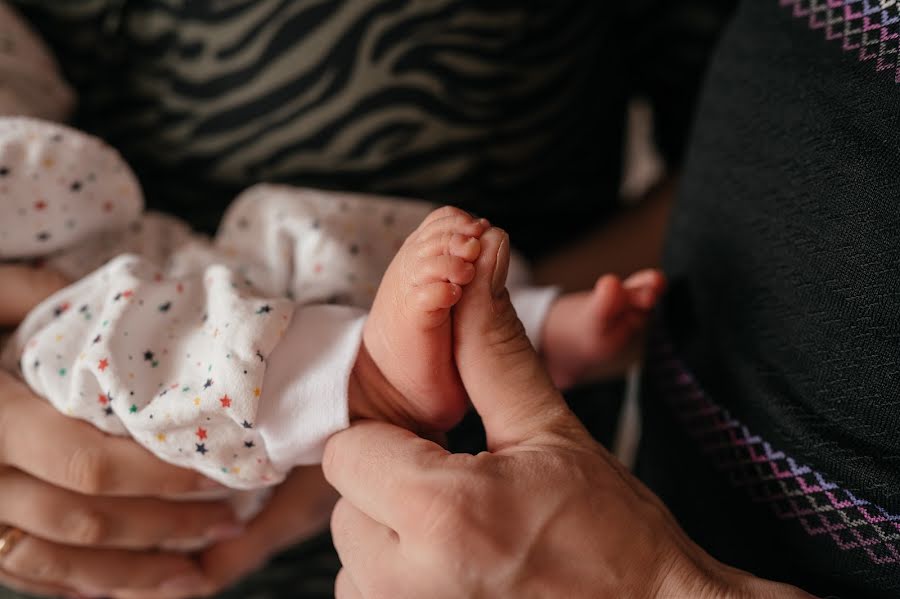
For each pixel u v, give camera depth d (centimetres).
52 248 65
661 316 60
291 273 67
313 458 51
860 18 42
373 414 50
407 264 45
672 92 85
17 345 58
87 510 56
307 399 49
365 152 73
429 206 74
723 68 56
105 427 54
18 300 62
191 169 78
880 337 39
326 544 83
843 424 40
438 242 44
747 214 49
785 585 38
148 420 50
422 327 44
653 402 59
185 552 65
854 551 41
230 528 61
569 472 40
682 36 80
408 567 39
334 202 71
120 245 70
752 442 46
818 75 44
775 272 45
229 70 71
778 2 50
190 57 71
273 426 49
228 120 73
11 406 55
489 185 76
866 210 39
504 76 70
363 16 66
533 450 41
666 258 63
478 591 38
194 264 66
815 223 42
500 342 44
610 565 38
